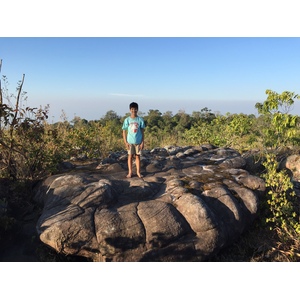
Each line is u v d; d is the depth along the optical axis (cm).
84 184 502
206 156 791
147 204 457
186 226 439
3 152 606
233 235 476
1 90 560
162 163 705
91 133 973
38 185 589
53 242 396
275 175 580
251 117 1087
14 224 465
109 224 409
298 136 836
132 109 580
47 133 700
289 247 488
